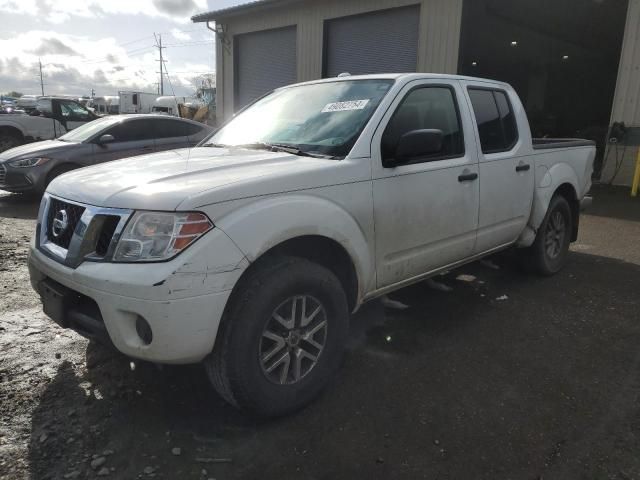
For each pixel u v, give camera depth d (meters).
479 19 17.22
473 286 4.96
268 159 3.07
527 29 19.02
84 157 9.06
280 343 2.75
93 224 2.58
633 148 11.11
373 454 2.54
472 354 3.58
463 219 3.89
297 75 16.20
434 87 3.84
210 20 17.97
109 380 3.16
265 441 2.63
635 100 10.97
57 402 2.92
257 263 2.70
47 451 2.52
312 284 2.80
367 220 3.13
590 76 26.94
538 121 23.58
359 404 2.96
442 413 2.89
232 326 2.54
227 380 2.59
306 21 15.56
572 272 5.47
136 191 2.56
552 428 2.76
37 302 4.35
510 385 3.19
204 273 2.39
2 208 8.60
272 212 2.62
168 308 2.34
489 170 4.11
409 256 3.52
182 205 2.41
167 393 3.04
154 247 2.40
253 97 18.03
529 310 4.38
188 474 2.39
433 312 4.32
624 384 3.21
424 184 3.50
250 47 17.77
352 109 3.48
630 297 4.71
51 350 3.51
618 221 8.16
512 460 2.51
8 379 3.13
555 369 3.39
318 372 2.93
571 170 5.30
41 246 2.94
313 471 2.42
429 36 12.88
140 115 9.91
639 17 10.70
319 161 3.05
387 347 3.67
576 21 17.50
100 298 2.46
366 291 3.25
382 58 14.09
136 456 2.50
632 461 2.51
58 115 15.79
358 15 14.39
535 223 4.82
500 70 26.95
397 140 3.42
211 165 2.96
